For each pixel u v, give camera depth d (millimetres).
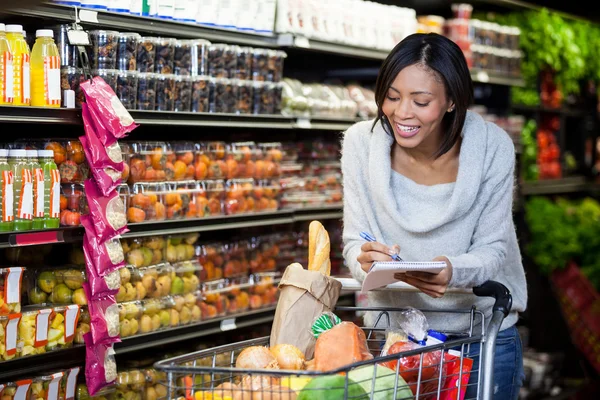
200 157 3506
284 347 1840
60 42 2855
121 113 2895
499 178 2195
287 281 2012
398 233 2229
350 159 2293
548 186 6082
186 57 3350
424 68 1987
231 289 3729
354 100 4562
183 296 3445
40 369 2807
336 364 1744
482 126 2207
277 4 3785
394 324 2303
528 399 4957
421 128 2031
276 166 3918
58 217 2826
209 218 3473
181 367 1590
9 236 2680
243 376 1754
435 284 1955
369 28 4277
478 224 2223
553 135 6402
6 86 2646
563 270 5535
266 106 3758
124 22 3049
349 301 4355
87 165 2930
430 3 5391
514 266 2352
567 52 6047
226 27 3523
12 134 3211
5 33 2695
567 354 5473
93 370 2914
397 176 2240
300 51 4254
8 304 2709
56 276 2965
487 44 5262
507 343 2271
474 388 2166
